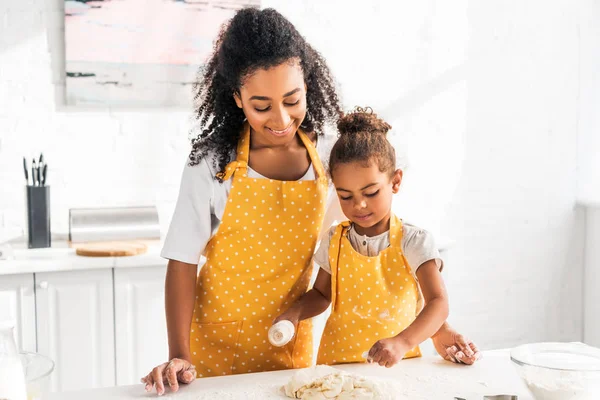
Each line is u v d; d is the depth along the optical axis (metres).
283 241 1.46
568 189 3.47
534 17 3.31
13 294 2.41
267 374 1.32
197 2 2.82
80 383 2.49
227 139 1.47
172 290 1.43
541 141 3.39
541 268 3.46
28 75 2.73
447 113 3.22
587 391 1.08
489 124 3.30
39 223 2.61
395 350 1.25
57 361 2.46
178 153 2.89
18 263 2.40
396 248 1.42
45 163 2.77
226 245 1.46
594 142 3.41
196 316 1.50
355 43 3.06
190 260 1.43
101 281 2.48
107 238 2.67
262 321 1.48
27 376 1.09
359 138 1.37
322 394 1.17
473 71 3.25
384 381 1.20
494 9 3.25
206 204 1.45
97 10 2.74
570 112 3.43
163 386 1.23
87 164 2.81
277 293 1.48
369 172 1.36
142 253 2.54
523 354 1.18
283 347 1.51
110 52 2.77
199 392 1.24
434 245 1.40
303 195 1.45
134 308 2.52
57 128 2.77
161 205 2.90
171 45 2.82
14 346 1.01
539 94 3.36
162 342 2.55
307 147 1.48
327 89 1.52
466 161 3.28
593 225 3.47
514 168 3.36
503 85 3.30
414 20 3.13
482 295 3.37
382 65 3.11
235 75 1.33
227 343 1.49
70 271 2.45
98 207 2.81
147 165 2.87
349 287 1.44
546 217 3.45
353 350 1.43
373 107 3.11
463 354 1.37
